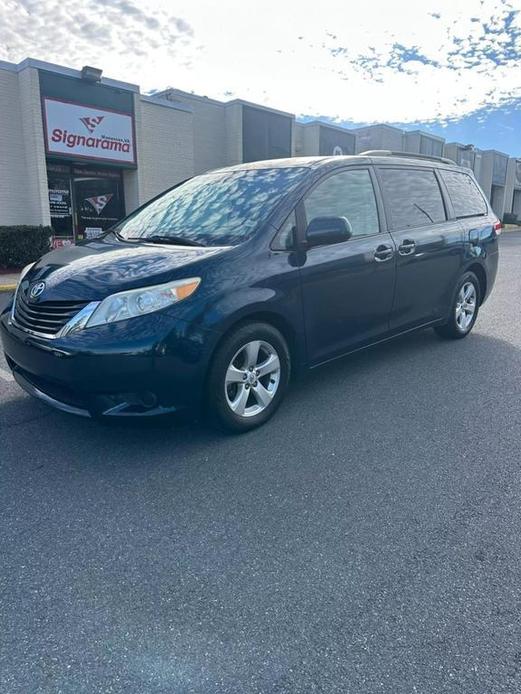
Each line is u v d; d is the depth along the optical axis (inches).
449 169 227.8
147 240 158.2
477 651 75.5
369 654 75.0
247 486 118.6
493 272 245.0
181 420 132.1
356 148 1051.3
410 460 130.9
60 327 125.6
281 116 868.6
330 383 183.9
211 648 76.0
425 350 224.1
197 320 126.1
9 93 540.4
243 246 140.1
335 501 113.2
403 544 99.1
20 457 130.8
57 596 85.7
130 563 93.6
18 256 514.6
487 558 95.3
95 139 591.8
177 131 690.8
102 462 128.8
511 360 211.2
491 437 143.7
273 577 90.4
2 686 69.7
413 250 190.2
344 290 164.2
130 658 74.3
